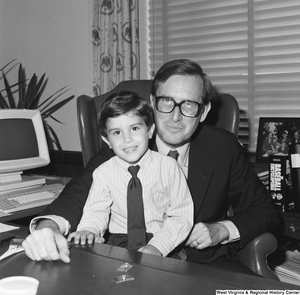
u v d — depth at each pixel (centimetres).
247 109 291
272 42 280
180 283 88
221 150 171
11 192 223
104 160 164
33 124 247
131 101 146
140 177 148
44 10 354
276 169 211
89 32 330
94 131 211
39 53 359
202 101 163
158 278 90
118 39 307
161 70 163
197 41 305
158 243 135
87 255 106
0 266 99
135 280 90
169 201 150
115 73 310
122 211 149
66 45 344
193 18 304
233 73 295
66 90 346
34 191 226
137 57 308
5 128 232
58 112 351
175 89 157
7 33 376
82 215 149
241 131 293
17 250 108
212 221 168
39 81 333
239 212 175
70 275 93
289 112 277
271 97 282
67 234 132
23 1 364
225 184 168
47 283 89
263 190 179
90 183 158
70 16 340
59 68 348
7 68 377
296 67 274
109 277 92
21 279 85
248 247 168
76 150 344
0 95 329
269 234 168
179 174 152
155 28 319
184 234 141
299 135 244
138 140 145
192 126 160
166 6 313
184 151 169
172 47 314
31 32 362
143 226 145
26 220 254
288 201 213
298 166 205
